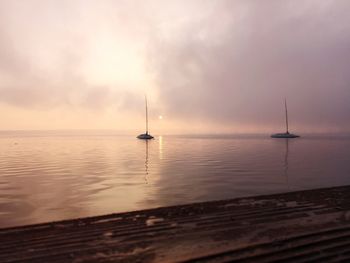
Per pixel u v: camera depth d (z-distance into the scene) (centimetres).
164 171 2830
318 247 774
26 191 1856
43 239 854
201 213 1124
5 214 1317
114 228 951
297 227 932
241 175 2519
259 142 10194
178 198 1630
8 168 3145
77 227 964
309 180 2256
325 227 923
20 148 6988
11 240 846
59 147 7431
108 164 3541
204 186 1994
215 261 706
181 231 916
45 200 1598
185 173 2670
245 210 1162
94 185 2067
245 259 712
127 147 7400
